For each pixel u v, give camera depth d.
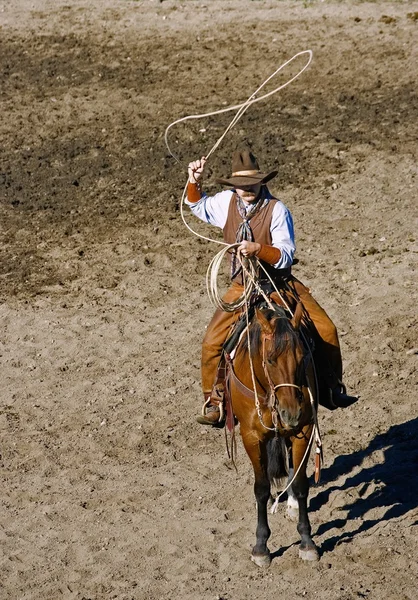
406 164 52.09
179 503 29.80
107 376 38.00
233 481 30.95
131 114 60.00
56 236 48.97
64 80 64.69
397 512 28.41
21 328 41.78
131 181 53.34
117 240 48.12
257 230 25.70
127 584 26.11
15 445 33.78
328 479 30.75
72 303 43.53
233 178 25.17
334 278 43.47
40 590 26.12
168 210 50.44
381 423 33.59
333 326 26.52
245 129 56.97
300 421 24.00
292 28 69.25
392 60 63.34
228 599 25.00
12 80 65.31
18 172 55.00
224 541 27.77
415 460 31.22
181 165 54.12
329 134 55.66
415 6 71.38
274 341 23.00
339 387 27.59
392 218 47.94
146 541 28.02
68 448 33.47
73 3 76.81
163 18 72.56
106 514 29.53
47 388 37.44
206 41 68.31
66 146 57.19
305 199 50.12
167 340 40.16
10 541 28.47
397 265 44.03
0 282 45.47
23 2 77.62
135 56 67.12
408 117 56.69
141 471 31.86
